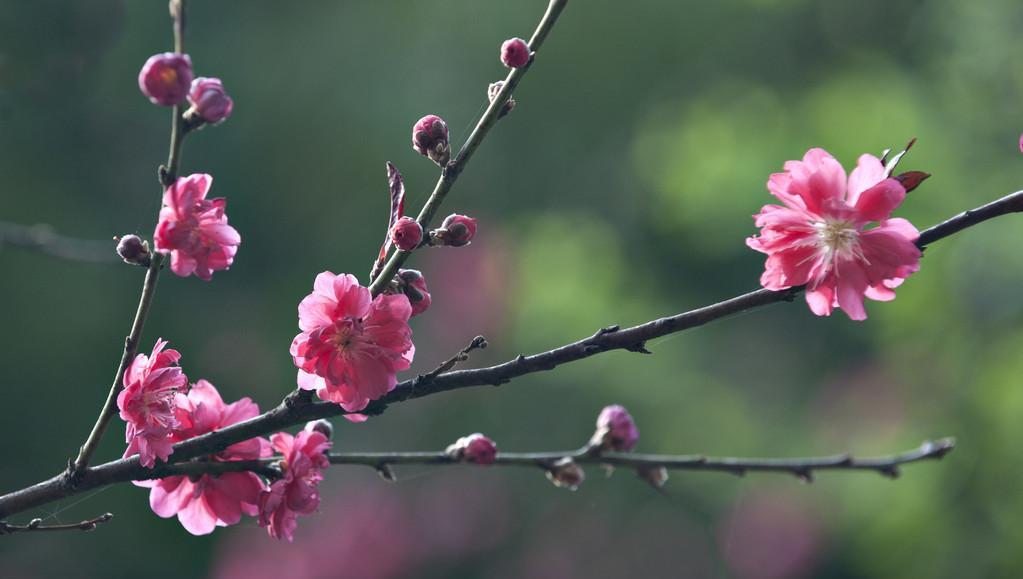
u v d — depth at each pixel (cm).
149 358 310
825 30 1212
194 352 1046
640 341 301
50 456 949
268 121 1125
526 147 1198
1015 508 866
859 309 296
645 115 1187
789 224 303
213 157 1095
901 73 1159
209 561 1034
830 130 1038
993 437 884
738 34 1208
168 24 1066
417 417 1136
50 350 966
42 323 966
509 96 317
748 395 1084
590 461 399
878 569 942
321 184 1136
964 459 903
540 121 1197
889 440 953
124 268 1020
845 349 1103
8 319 953
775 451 1048
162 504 335
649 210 1128
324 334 300
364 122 1138
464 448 367
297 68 1143
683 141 1084
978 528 889
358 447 1138
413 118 1146
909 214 968
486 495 1113
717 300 1099
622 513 1101
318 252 1123
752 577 1045
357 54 1159
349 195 1135
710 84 1187
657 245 1127
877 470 414
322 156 1134
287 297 1105
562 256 1096
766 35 1211
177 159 284
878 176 304
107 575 962
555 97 1193
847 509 984
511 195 1196
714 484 1077
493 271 1146
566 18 1190
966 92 1098
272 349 1085
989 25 1094
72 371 973
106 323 997
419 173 1145
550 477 382
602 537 1088
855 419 1027
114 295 1012
